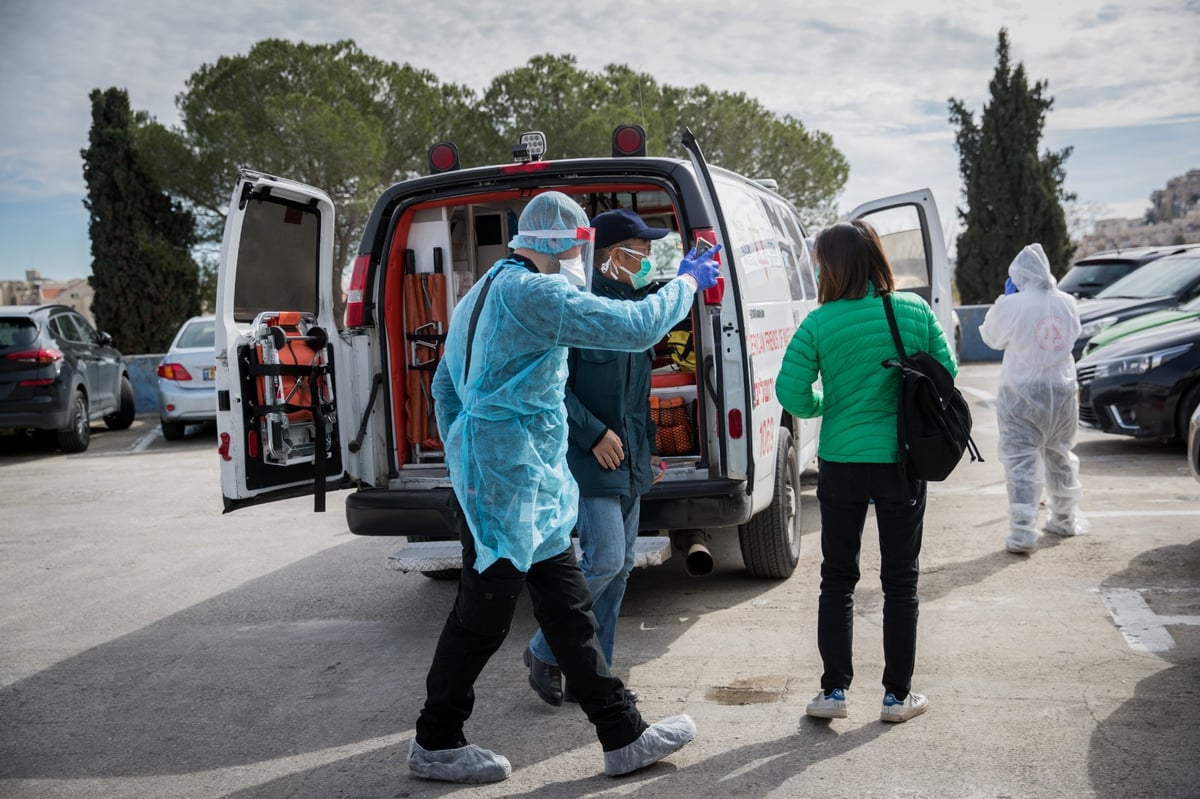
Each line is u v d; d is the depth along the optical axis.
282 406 5.04
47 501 10.22
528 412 3.38
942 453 3.67
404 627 5.57
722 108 28.89
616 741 3.56
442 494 5.16
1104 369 9.17
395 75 26.47
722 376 5.02
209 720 4.38
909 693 3.91
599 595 4.21
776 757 3.65
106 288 24.41
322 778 3.74
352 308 5.39
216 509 9.36
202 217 26.08
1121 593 5.27
